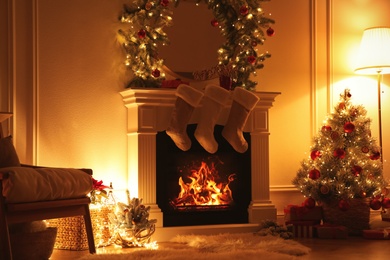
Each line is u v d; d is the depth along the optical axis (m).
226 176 5.26
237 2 5.42
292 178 5.82
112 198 4.85
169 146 5.09
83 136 5.05
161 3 5.09
